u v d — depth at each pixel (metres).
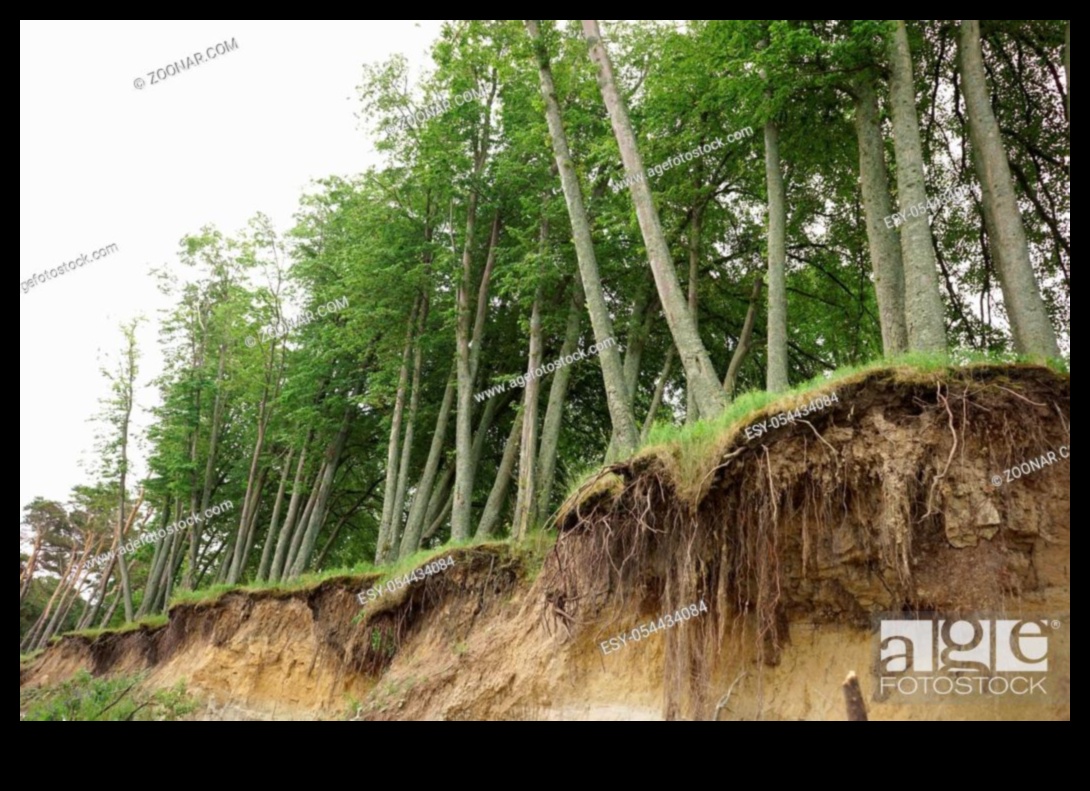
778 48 10.84
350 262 20.77
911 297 9.42
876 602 6.96
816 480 7.21
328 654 15.68
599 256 17.58
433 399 23.52
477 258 20.33
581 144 17.66
